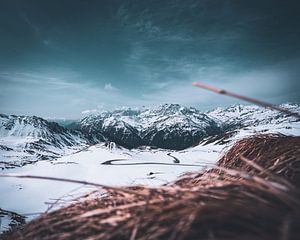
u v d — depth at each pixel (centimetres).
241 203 146
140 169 12719
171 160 15850
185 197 166
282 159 257
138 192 188
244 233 132
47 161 17162
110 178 11669
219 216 140
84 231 172
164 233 147
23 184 12725
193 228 141
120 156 17462
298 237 117
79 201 221
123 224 162
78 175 13212
